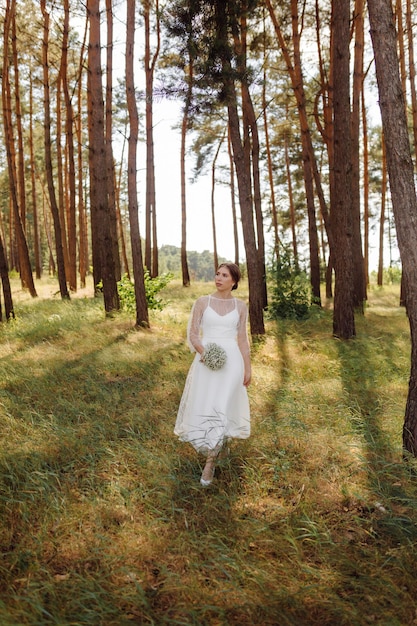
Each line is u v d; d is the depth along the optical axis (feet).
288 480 13.17
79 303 45.78
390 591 9.18
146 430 16.34
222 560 9.85
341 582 9.48
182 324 35.88
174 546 10.45
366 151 71.31
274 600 8.84
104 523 11.19
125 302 40.50
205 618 8.57
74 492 12.22
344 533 11.18
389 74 13.43
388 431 16.29
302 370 24.16
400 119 13.51
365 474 13.55
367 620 8.54
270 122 75.31
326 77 57.06
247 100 47.21
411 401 14.38
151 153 66.44
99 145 36.55
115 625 8.20
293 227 94.99
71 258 63.82
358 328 36.88
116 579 9.41
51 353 26.08
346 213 32.48
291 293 43.80
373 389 20.97
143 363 24.25
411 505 11.91
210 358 13.37
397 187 13.71
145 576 9.50
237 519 11.40
